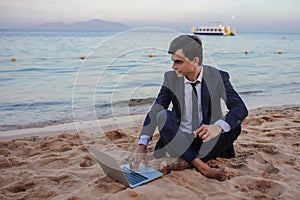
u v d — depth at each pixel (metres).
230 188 2.02
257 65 10.91
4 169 2.43
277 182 2.11
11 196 1.97
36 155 2.79
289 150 2.78
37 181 2.17
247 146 2.90
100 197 1.90
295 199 1.91
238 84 7.46
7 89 6.28
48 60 11.25
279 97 6.15
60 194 1.98
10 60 11.25
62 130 3.84
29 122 4.21
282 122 3.87
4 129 3.89
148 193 1.91
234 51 14.55
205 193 1.96
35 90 6.20
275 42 30.08
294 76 8.66
